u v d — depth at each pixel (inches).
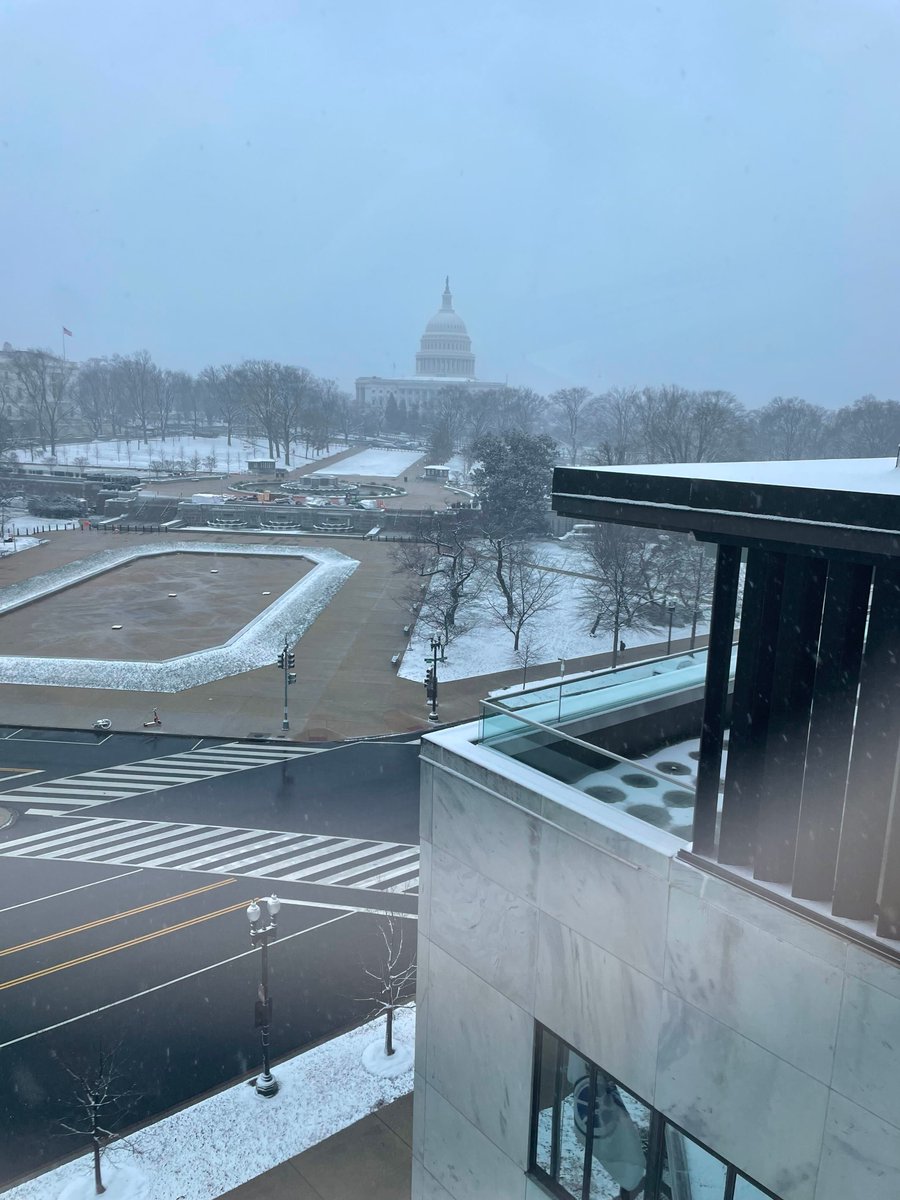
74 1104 765.3
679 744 433.1
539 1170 363.6
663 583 2519.7
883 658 231.3
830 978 242.4
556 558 3046.3
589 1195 338.3
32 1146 724.7
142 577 2908.5
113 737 1601.9
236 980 933.8
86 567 2982.3
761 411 5260.8
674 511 278.1
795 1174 259.3
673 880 281.9
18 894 1089.4
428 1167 430.3
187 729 1631.4
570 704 389.1
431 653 2133.4
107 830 1259.2
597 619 2245.3
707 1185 290.8
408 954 982.4
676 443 4025.6
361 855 1198.9
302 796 1376.7
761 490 252.2
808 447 4965.6
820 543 239.9
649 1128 307.0
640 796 315.3
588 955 317.7
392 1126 757.3
